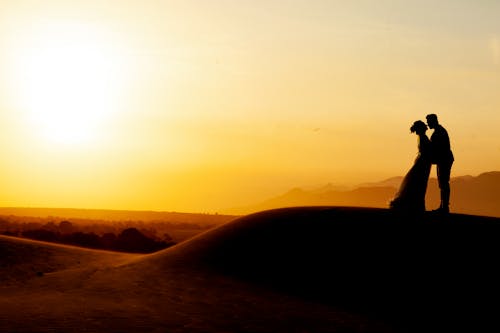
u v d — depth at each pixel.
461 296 19.69
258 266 24.64
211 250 27.84
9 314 16.20
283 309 18.62
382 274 21.61
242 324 15.98
